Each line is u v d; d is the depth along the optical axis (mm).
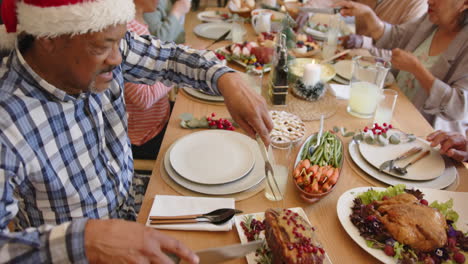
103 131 925
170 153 1075
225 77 1047
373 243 807
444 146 1119
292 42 1878
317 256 717
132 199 1107
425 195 960
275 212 805
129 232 617
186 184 983
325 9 2258
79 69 723
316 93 1468
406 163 1100
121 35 714
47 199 837
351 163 1120
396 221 815
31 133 741
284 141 1134
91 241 595
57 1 621
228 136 1172
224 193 961
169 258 637
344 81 1669
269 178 934
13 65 740
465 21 1694
